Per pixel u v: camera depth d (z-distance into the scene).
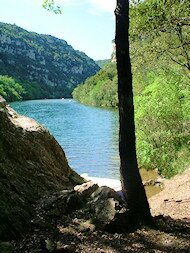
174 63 24.98
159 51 23.22
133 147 11.11
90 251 9.16
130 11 18.59
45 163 16.22
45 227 10.04
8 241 8.98
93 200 11.57
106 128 68.31
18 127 16.41
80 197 12.16
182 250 9.54
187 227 11.68
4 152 13.78
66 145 49.81
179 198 17.58
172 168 25.83
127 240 9.98
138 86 30.16
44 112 107.56
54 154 17.97
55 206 11.47
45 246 8.82
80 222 10.72
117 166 36.19
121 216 10.62
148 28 19.22
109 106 133.38
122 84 10.85
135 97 29.44
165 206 16.81
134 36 20.41
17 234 9.26
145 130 28.17
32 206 11.40
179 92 27.09
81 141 53.19
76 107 132.50
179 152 26.45
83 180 19.31
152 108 27.77
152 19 18.66
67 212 11.41
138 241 10.00
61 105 147.00
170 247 9.73
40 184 13.99
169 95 27.22
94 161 38.84
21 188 11.99
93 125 73.31
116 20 10.66
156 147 27.23
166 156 26.59
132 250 9.40
